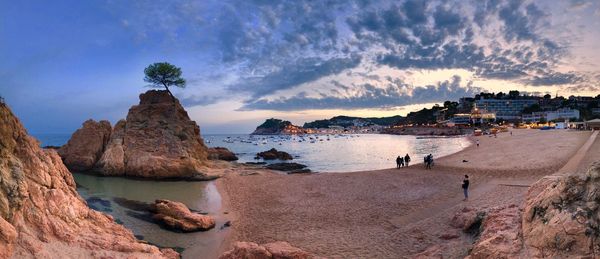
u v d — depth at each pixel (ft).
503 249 32.91
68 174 59.41
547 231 30.14
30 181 45.60
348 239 59.82
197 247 61.62
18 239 38.81
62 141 574.97
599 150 137.59
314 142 539.29
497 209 48.57
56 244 41.75
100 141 166.30
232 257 46.65
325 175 135.13
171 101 188.34
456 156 188.55
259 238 64.13
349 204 86.33
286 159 238.89
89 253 42.24
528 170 113.70
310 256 49.57
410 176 124.67
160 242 63.87
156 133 161.07
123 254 43.86
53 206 45.98
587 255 26.58
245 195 103.24
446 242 52.08
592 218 27.86
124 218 79.05
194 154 168.14
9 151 45.80
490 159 156.87
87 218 52.39
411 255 50.37
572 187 30.91
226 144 512.22
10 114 48.19
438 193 93.71
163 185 128.77
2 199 39.37
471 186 99.19
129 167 148.05
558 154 144.46
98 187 124.47
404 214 75.25
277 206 87.45
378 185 109.60
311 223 71.77
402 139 562.25
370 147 366.84
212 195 106.52
